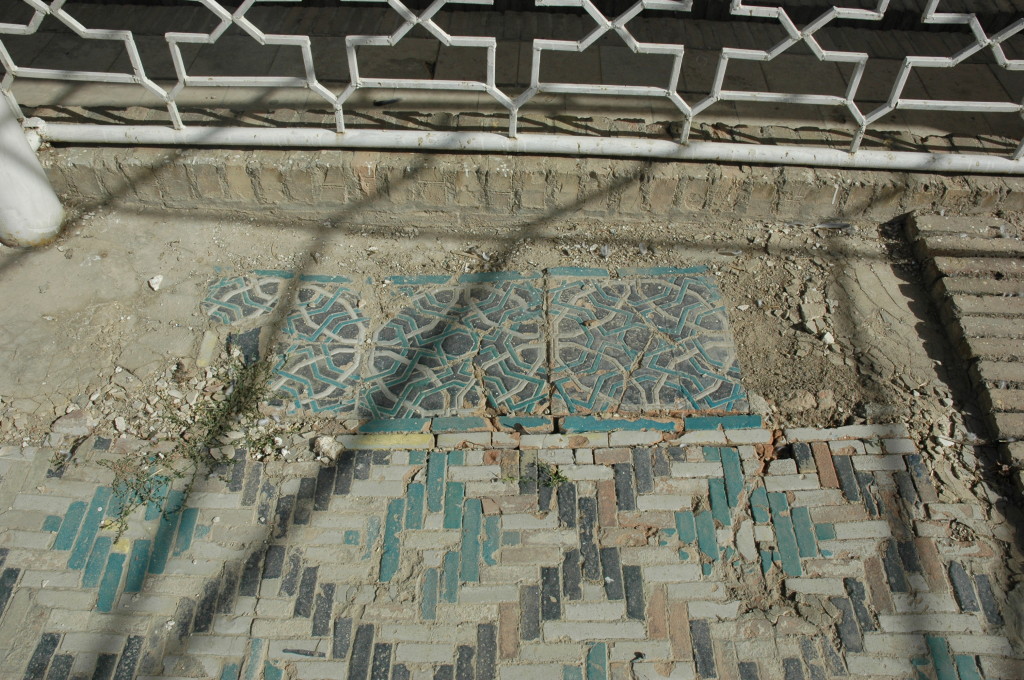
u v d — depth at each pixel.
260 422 3.64
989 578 3.22
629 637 3.08
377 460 3.53
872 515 3.39
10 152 3.84
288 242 4.38
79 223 4.36
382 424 3.64
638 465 3.53
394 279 4.23
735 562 3.27
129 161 4.24
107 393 3.70
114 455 3.51
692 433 3.63
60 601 3.12
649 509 3.41
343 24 5.12
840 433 3.63
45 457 3.49
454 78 4.75
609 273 4.26
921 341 3.96
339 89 4.66
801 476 3.50
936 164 4.25
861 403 3.73
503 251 4.37
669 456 3.56
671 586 3.21
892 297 4.15
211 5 3.71
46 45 4.91
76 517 3.33
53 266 4.16
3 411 3.62
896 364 3.86
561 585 3.20
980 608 3.15
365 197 4.36
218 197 4.39
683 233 4.45
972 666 3.02
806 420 3.69
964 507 3.41
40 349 3.83
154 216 4.45
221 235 4.39
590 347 3.93
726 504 3.42
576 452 3.56
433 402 3.72
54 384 3.71
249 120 4.38
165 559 3.24
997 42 3.83
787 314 4.08
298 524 3.34
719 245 4.39
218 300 4.09
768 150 4.22
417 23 3.79
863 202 4.36
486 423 3.65
